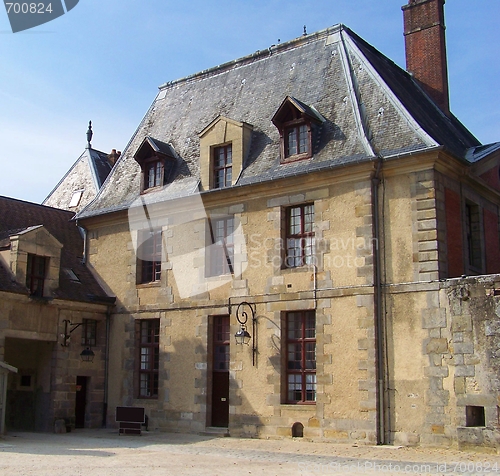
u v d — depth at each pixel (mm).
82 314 18547
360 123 16156
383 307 14578
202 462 11500
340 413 14609
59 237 20469
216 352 17266
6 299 16500
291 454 12727
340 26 18891
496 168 17500
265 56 20375
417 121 15438
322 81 18062
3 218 19484
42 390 17766
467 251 15477
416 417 13758
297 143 16812
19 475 9742
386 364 14312
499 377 12781
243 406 16109
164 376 17766
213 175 18109
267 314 16141
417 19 20641
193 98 21438
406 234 14594
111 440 15336
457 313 13555
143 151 19641
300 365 15703
